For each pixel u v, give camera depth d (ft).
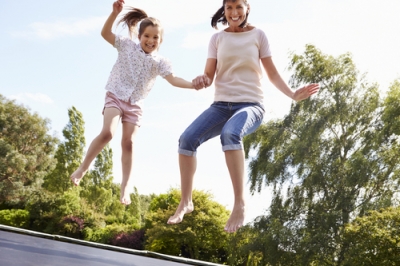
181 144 8.23
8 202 84.38
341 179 46.91
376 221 41.88
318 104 48.55
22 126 87.45
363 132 48.75
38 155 86.84
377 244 40.50
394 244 39.99
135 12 10.21
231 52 8.39
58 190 87.30
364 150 46.96
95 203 88.12
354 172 45.06
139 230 73.36
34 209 81.00
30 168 85.25
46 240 9.73
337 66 49.24
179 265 8.71
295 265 45.01
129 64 9.50
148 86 9.75
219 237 63.57
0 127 86.43
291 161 46.93
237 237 48.85
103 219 82.79
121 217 90.84
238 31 8.69
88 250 8.98
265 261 46.60
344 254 43.34
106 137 9.02
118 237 73.15
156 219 67.87
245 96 8.24
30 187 84.17
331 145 48.32
